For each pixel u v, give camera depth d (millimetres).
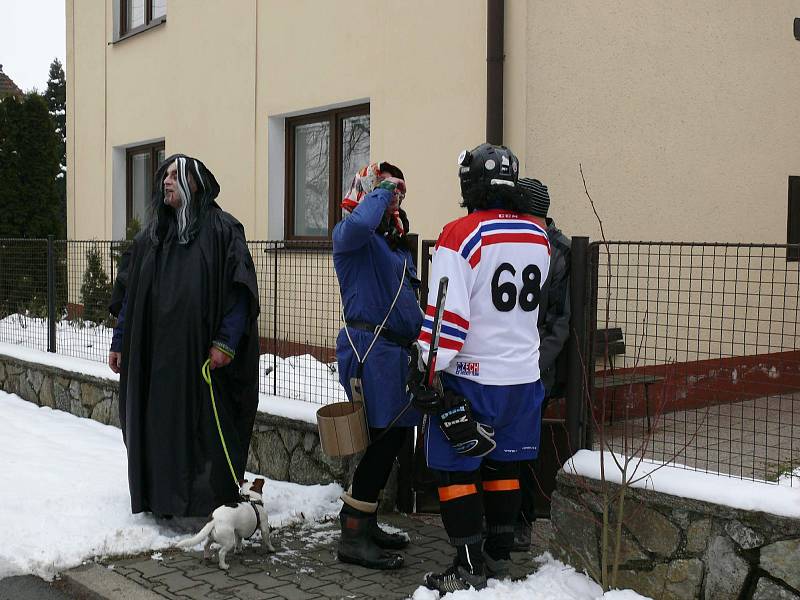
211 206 4734
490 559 3715
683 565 3412
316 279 5926
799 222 8148
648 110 6840
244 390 4730
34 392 8008
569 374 3982
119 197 12086
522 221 3537
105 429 6785
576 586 3590
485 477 3691
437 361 3354
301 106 8367
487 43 6293
